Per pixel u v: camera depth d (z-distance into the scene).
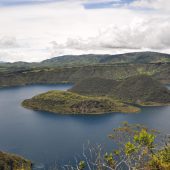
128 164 43.38
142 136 44.53
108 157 45.03
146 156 44.91
